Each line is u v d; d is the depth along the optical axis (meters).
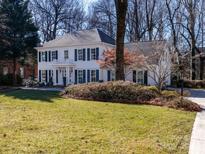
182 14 38.94
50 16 50.41
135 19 43.72
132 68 28.39
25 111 10.98
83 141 6.72
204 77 43.81
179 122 9.50
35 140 6.72
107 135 7.36
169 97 14.38
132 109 11.95
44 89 25.92
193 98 20.44
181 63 24.19
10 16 34.31
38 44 37.47
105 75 31.41
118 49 17.50
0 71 37.50
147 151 6.14
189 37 39.31
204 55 39.38
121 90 15.22
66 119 9.40
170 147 6.54
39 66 36.53
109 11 48.09
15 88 26.61
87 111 11.18
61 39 35.69
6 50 33.06
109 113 10.78
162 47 22.88
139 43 31.92
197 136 7.70
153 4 41.84
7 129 7.77
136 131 7.96
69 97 16.73
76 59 33.41
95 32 33.72
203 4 40.62
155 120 9.62
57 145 6.34
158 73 21.95
